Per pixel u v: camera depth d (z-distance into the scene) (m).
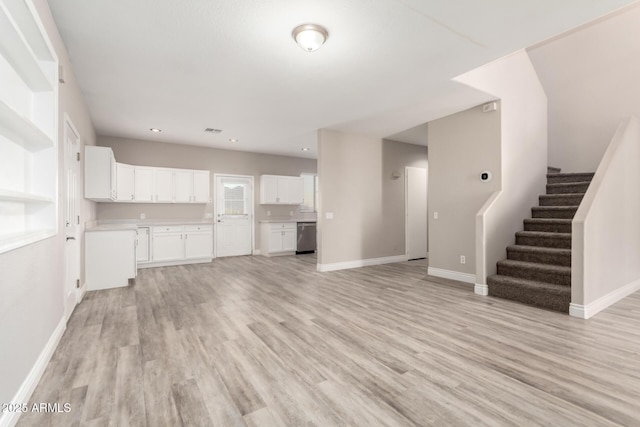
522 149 4.44
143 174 5.80
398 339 2.56
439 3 2.12
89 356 2.24
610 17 4.90
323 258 5.38
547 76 5.68
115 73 3.17
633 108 4.84
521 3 2.13
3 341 1.41
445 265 4.83
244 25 2.37
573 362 2.16
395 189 6.39
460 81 3.46
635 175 4.08
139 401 1.72
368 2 2.11
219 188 7.01
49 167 2.21
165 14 2.23
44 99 2.19
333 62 2.96
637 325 2.83
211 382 1.92
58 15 2.21
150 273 5.23
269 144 6.56
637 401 1.72
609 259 3.48
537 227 4.34
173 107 4.20
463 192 4.52
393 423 1.55
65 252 2.71
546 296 3.34
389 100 4.00
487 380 1.94
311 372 2.04
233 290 4.14
